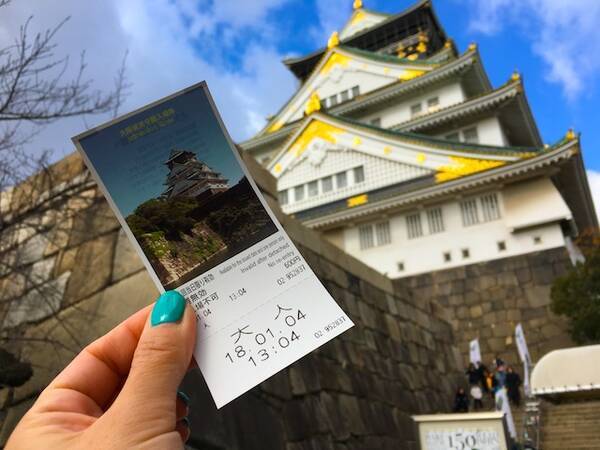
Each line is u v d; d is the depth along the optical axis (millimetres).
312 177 22984
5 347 5516
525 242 17391
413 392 9750
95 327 5355
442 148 19984
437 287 18141
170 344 1132
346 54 30031
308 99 30547
